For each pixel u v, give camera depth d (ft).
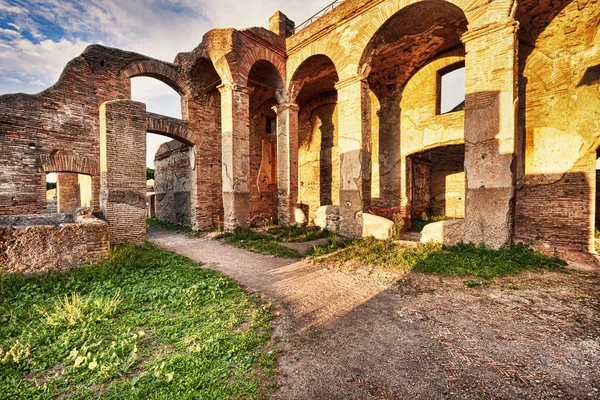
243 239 32.24
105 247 19.01
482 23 21.75
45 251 16.76
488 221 21.68
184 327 11.03
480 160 22.06
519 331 10.62
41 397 7.18
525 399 7.29
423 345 9.99
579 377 8.02
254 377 8.25
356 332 11.06
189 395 7.25
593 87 23.94
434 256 20.61
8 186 27.55
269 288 16.40
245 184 36.47
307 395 7.58
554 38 25.63
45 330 10.27
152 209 66.03
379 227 28.53
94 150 32.91
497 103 21.17
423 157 48.62
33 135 28.96
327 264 21.26
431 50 33.83
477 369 8.57
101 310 11.93
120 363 8.54
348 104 31.37
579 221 24.82
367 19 29.25
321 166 51.72
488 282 15.87
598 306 12.52
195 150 41.11
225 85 35.27
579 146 24.80
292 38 38.99
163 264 20.67
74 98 31.63
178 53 41.32
